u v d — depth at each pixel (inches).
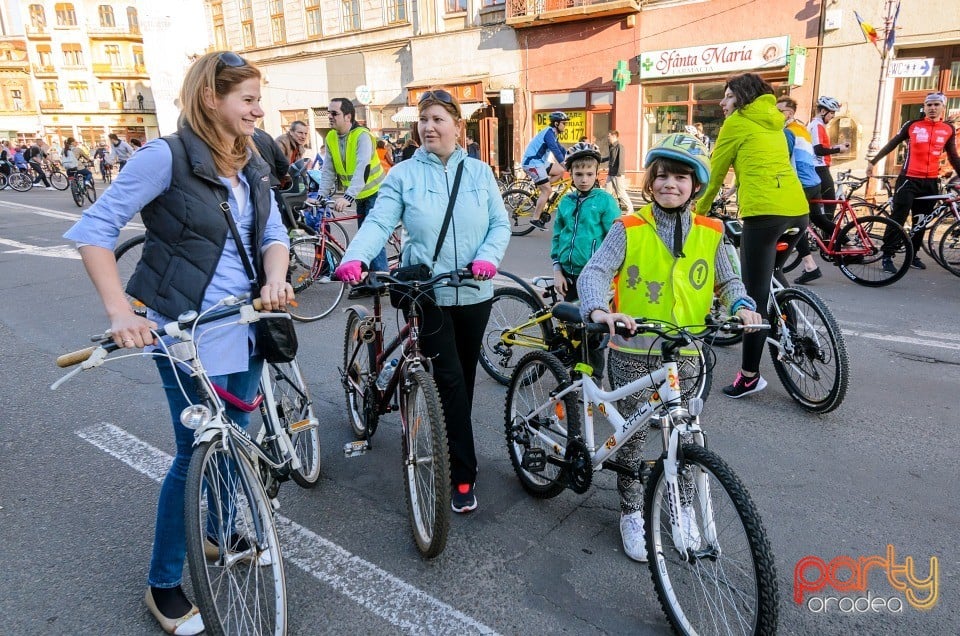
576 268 161.6
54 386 72.8
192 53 347.9
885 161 537.0
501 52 741.9
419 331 113.4
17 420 162.9
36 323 245.8
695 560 86.7
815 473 132.0
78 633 93.0
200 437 82.5
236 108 83.5
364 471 138.3
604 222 157.8
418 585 102.3
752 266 159.5
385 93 881.5
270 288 86.0
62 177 898.7
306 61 959.6
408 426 111.2
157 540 91.1
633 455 106.5
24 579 104.5
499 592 100.5
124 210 80.4
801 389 165.6
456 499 120.6
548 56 707.4
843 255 280.4
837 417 156.3
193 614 93.5
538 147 426.6
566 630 92.7
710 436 148.6
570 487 116.2
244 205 90.6
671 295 100.0
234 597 93.2
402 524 119.0
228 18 1040.8
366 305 257.4
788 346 161.9
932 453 138.5
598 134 694.5
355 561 108.3
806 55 551.8
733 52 583.2
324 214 278.1
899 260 271.6
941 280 279.4
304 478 127.7
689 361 104.3
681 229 99.4
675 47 618.8
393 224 114.0
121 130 2030.0
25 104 2112.5
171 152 82.4
